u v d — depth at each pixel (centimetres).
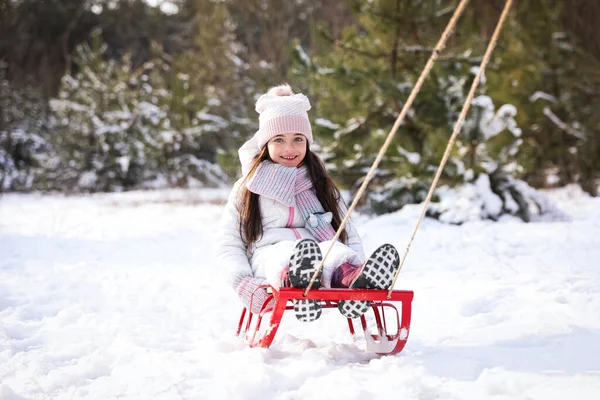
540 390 282
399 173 1065
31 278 615
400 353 349
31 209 1474
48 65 3688
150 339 388
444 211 952
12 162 2438
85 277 623
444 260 670
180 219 1184
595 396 271
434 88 1077
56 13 3856
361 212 1149
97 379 314
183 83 2303
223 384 288
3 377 327
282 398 274
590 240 738
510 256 681
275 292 338
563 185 1543
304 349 355
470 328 406
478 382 293
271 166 392
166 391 286
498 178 1002
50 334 409
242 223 388
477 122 1003
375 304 356
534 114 1398
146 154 2231
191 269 675
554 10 1569
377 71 1123
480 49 1146
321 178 404
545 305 457
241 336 394
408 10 1125
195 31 3675
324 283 341
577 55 1622
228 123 2288
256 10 2622
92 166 2295
